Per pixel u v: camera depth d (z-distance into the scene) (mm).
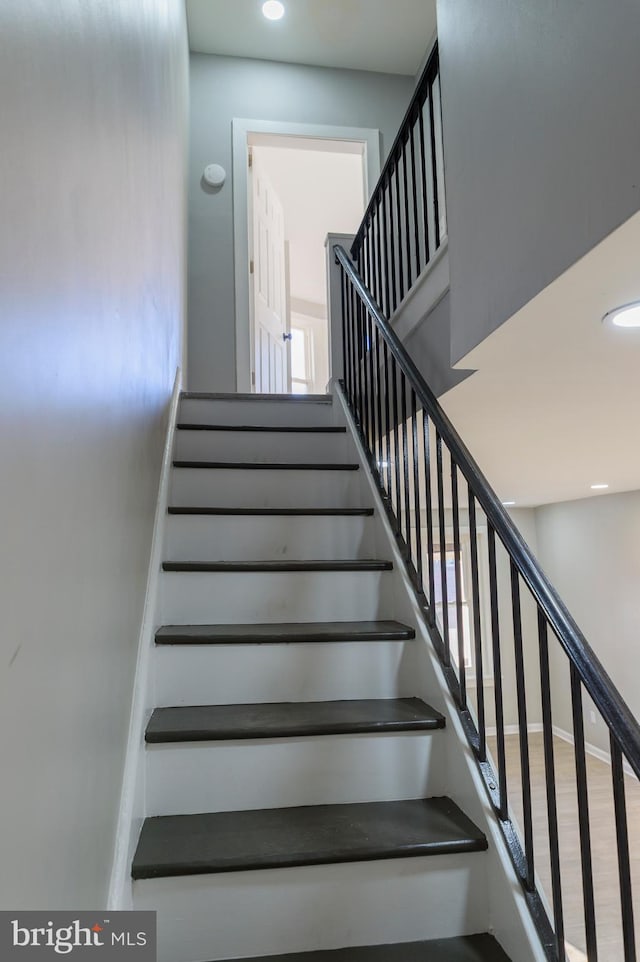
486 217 1475
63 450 819
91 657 987
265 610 1985
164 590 1947
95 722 1015
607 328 1417
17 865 643
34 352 695
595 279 1163
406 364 1975
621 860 991
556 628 1149
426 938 1311
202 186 4355
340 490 2578
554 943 1170
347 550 2287
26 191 664
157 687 1699
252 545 2232
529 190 1263
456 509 1620
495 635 1431
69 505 850
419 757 1570
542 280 1212
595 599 5648
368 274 3180
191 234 4312
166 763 1476
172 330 2727
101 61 1081
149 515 1814
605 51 1004
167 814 1463
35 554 704
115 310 1228
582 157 1074
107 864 1104
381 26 4219
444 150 1765
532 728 6094
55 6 771
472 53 1556
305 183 6207
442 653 1725
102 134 1087
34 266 693
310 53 4465
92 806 986
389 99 4656
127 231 1399
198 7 4004
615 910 3289
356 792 1536
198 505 2482
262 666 1742
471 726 1539
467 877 1341
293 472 2549
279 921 1271
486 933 1324
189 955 1240
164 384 2328
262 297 4684
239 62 4484
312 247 7312
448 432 1611
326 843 1325
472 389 1981
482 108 1495
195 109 4402
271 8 4039
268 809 1494
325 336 8219
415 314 2418
